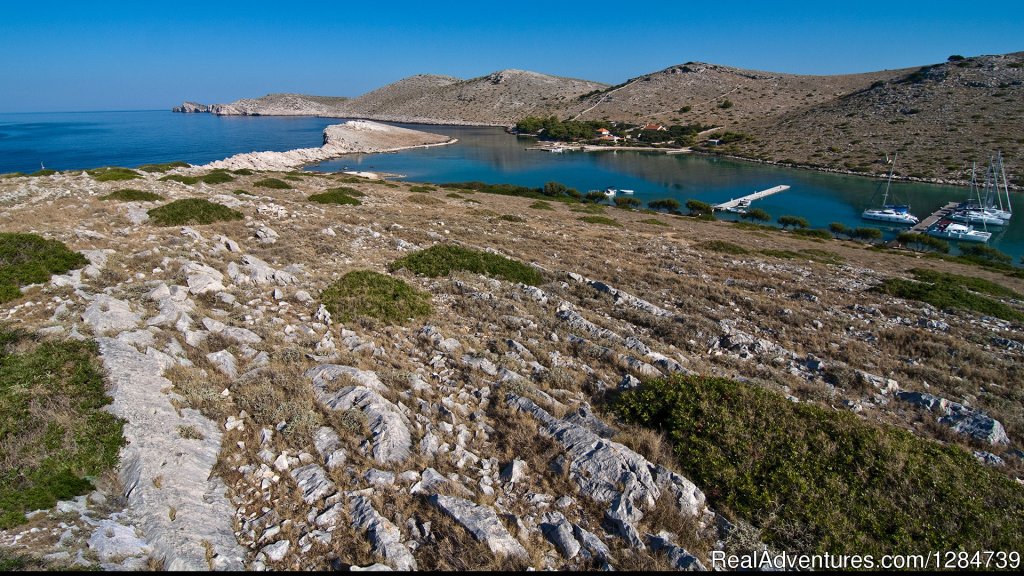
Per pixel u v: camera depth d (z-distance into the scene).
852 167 108.88
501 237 27.77
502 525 6.25
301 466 6.96
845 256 39.78
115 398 7.34
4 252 12.07
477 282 17.11
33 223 17.08
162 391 7.93
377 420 7.84
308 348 10.39
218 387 8.46
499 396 9.31
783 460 7.71
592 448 7.78
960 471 7.86
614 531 6.49
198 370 8.78
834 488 7.25
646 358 12.19
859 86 196.38
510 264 19.47
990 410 11.39
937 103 135.50
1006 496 7.45
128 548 5.16
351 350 10.66
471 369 10.42
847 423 8.70
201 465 6.68
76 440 6.46
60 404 7.04
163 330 9.82
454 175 107.75
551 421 8.56
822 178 105.12
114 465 6.34
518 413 8.84
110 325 9.59
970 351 14.77
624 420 9.17
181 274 12.97
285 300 12.90
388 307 13.18
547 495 6.96
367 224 26.41
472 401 9.22
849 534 6.52
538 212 46.81
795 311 17.69
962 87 139.50
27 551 4.85
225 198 26.83
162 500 5.87
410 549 5.81
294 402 8.16
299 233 21.08
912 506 7.08
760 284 22.39
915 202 82.62
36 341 8.62
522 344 12.13
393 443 7.45
